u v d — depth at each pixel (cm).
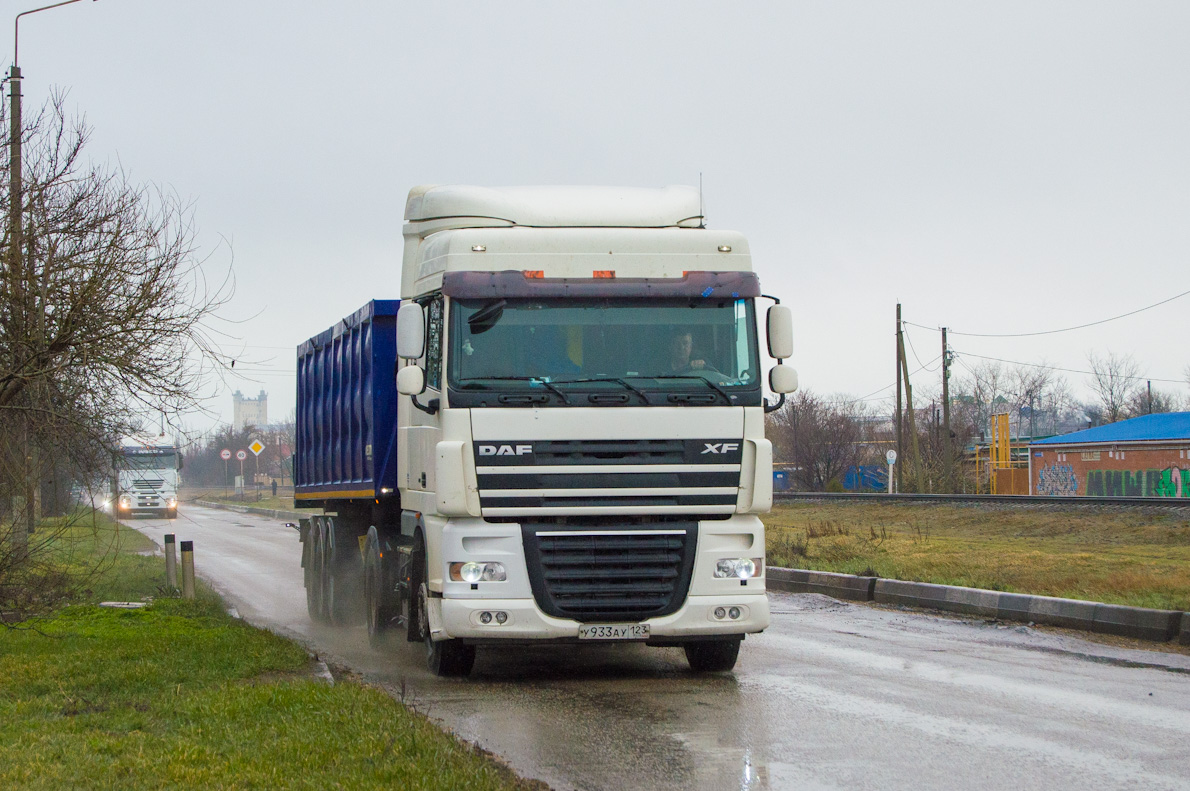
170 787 573
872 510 3631
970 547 2311
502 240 961
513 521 932
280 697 794
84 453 1294
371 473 1252
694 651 1023
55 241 1180
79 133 1213
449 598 923
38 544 1286
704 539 944
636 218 1095
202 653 1014
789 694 900
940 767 661
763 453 952
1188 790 609
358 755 638
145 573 1955
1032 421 11062
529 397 924
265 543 3338
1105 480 5594
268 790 569
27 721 740
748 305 977
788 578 1881
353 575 1418
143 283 1202
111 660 977
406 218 1198
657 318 959
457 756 636
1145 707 836
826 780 635
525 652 1159
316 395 1622
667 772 655
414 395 979
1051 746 711
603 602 923
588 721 802
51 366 1177
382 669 1061
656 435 933
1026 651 1134
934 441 6925
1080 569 1769
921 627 1345
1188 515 2617
